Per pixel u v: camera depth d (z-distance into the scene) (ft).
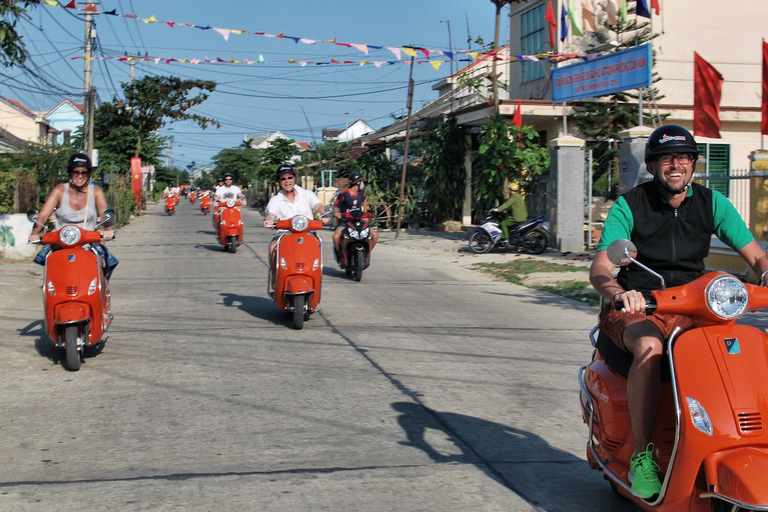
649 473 10.12
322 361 22.81
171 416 17.39
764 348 9.69
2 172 56.34
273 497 12.86
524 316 30.83
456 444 15.65
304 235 28.55
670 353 9.82
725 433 9.09
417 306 33.27
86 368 21.86
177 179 361.71
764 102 46.78
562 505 12.69
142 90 139.23
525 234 54.95
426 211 87.61
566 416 17.58
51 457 14.73
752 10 73.10
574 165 54.34
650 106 65.98
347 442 15.71
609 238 11.57
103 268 23.30
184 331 27.32
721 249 39.34
